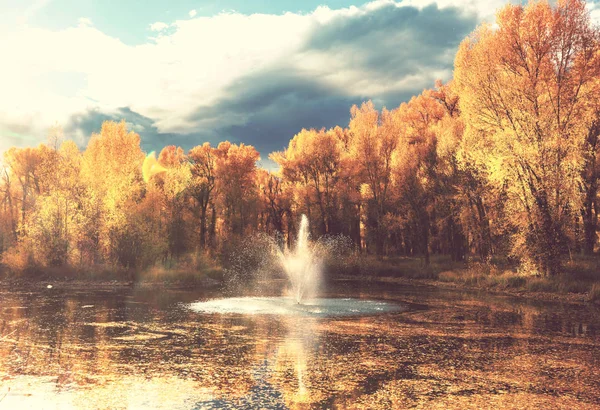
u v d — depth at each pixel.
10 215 53.94
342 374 9.42
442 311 19.48
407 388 8.41
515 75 29.03
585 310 19.66
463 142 32.75
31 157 55.03
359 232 54.59
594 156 29.95
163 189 46.44
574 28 27.03
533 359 10.76
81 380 8.98
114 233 38.88
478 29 32.22
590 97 26.89
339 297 25.64
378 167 49.28
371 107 53.62
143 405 7.46
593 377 9.18
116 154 48.94
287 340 13.20
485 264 35.19
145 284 34.81
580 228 29.42
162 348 12.09
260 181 63.25
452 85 38.78
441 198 39.25
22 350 11.87
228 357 11.04
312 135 54.41
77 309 20.66
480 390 8.28
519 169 27.28
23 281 35.81
